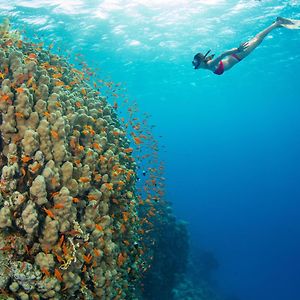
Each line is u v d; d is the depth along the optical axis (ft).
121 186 20.30
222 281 109.29
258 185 408.05
